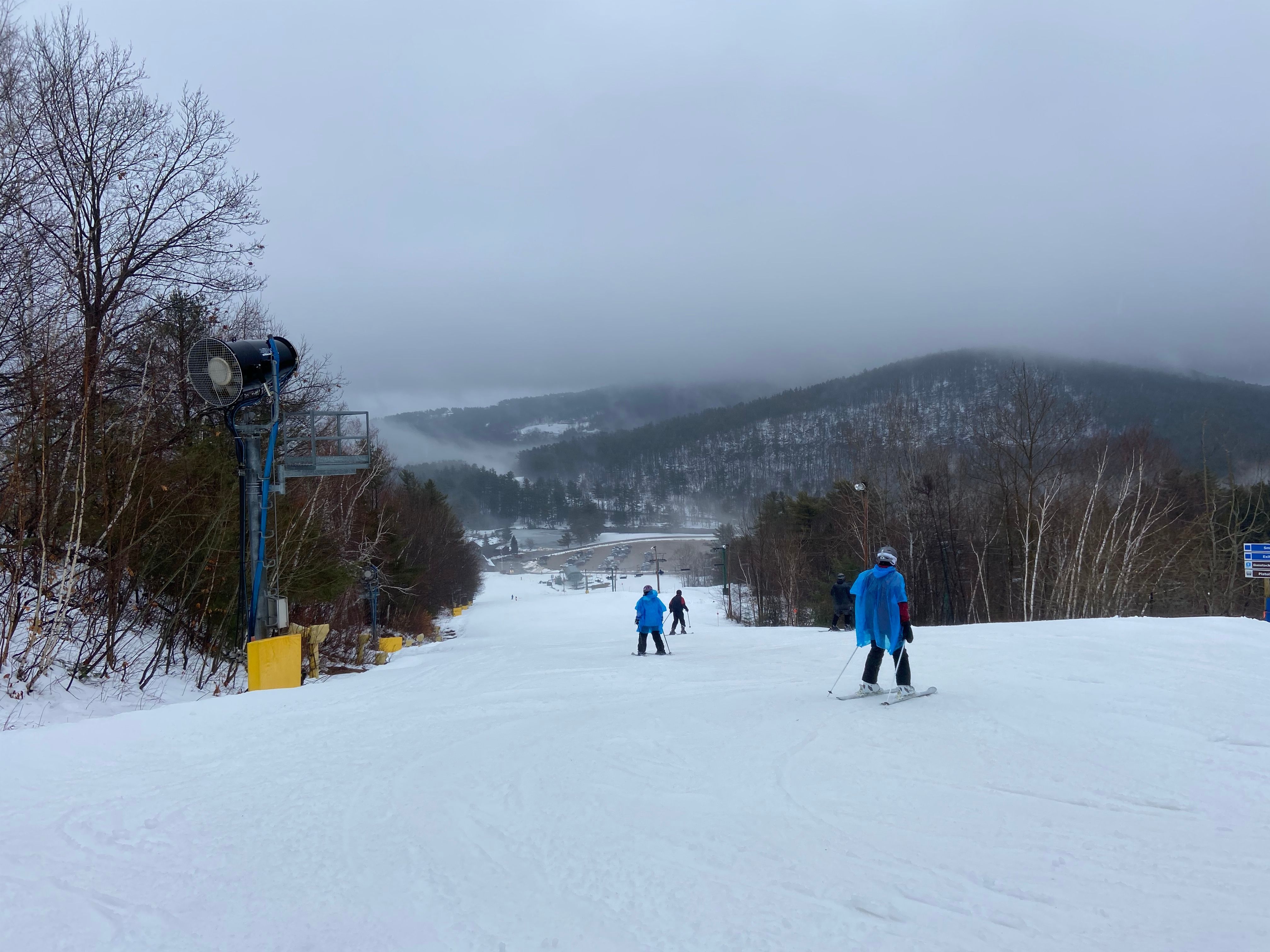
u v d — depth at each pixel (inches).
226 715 401.1
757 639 892.6
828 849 196.1
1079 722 305.4
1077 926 152.3
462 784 266.1
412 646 1362.0
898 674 362.9
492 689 503.8
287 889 183.0
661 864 190.7
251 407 657.0
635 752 299.7
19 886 186.9
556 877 185.6
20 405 532.7
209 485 647.1
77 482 483.2
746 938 151.8
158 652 551.2
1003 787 238.5
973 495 1814.7
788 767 268.2
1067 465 1487.5
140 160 740.0
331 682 611.5
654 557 6161.4
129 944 157.9
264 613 598.9
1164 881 172.2
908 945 146.5
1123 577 1349.7
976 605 1777.8
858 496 1846.7
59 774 286.8
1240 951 140.8
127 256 723.4
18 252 610.5
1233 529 1681.8
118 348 678.5
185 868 197.3
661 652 746.8
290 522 752.3
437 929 161.2
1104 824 206.8
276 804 248.5
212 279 791.1
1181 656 430.6
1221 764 253.3
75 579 523.2
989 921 155.3
